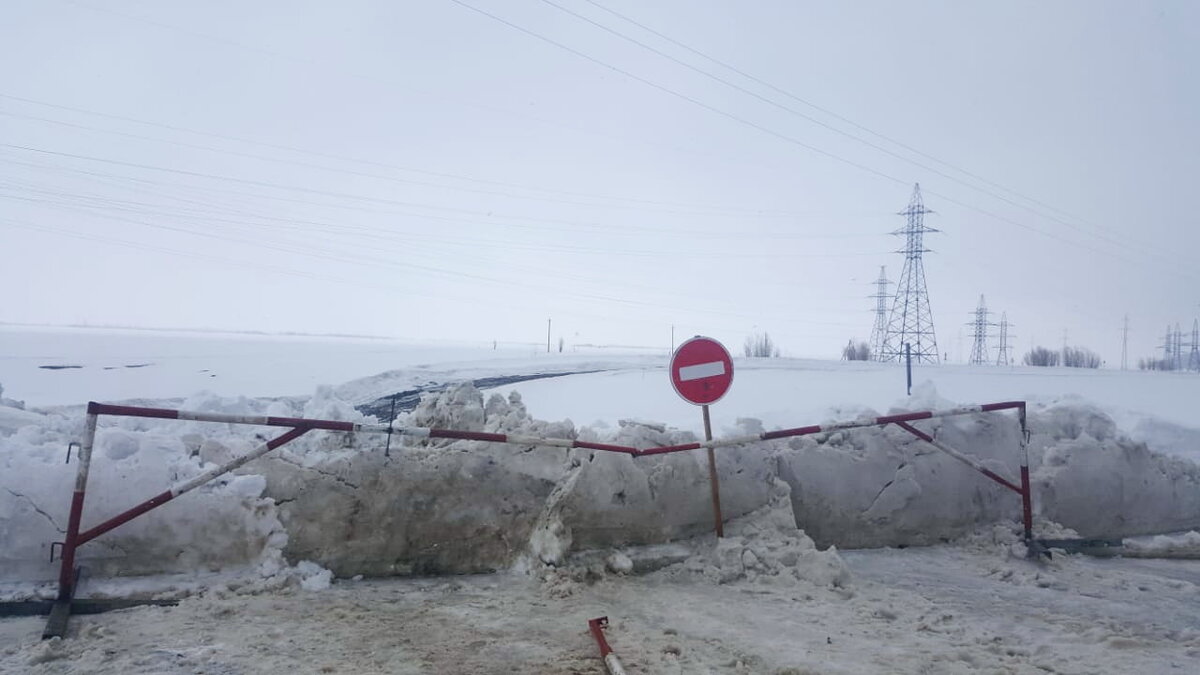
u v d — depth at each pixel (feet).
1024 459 26.96
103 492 18.86
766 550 23.12
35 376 104.73
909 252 171.01
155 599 18.31
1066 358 277.03
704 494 24.57
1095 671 15.96
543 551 22.13
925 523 27.68
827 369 140.36
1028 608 20.47
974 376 125.08
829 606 20.01
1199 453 43.39
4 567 18.10
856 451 27.78
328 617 17.81
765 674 15.42
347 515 21.12
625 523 23.31
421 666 15.17
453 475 22.34
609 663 15.25
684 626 18.16
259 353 173.37
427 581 21.29
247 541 20.06
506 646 16.44
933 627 18.53
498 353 205.46
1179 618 19.76
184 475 19.95
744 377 112.88
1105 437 31.37
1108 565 25.58
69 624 16.76
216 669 14.61
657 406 75.72
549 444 22.12
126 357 145.59
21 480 18.47
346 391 94.07
